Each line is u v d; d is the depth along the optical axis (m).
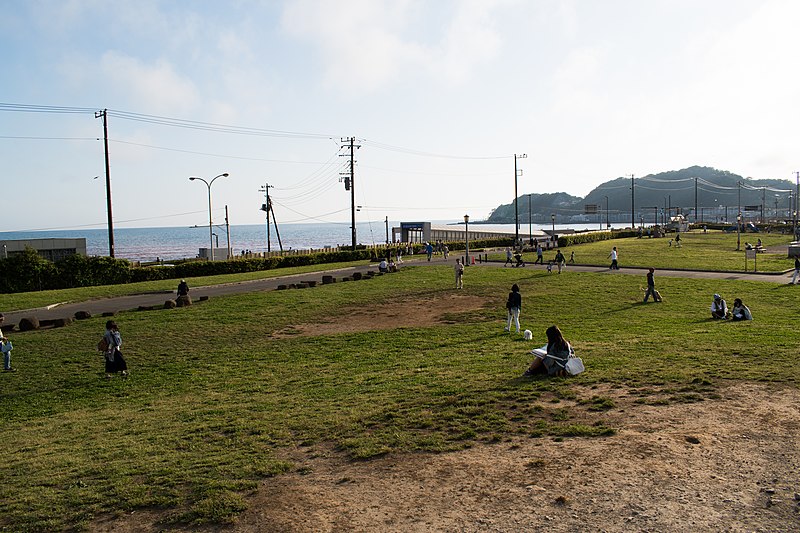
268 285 42.25
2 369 19.22
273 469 8.80
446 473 8.18
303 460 9.24
